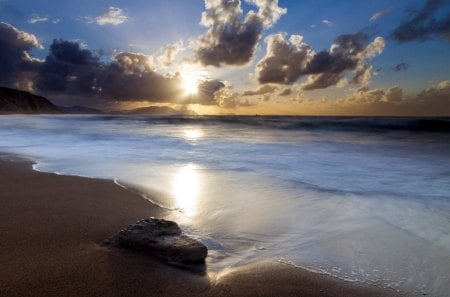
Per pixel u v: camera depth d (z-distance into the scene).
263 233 4.05
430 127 21.11
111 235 3.90
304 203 5.25
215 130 23.69
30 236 3.87
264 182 6.71
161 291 2.78
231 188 6.21
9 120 38.53
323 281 2.98
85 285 2.84
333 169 8.24
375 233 4.04
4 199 5.45
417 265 3.26
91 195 5.71
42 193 5.83
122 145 13.84
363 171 7.99
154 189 6.13
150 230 3.65
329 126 23.73
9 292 2.72
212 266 3.22
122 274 3.02
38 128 25.06
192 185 6.45
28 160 9.65
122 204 5.18
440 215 4.67
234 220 4.49
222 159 9.91
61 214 4.67
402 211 4.85
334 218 4.56
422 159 9.99
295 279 3.00
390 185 6.50
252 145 13.93
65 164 8.92
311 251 3.57
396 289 2.87
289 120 30.12
